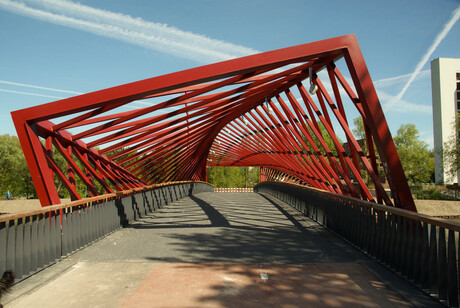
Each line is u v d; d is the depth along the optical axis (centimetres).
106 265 505
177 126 1211
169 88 621
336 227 764
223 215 1153
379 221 520
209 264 508
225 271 469
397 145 4862
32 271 459
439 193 3531
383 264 495
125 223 923
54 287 407
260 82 841
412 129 4731
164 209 1396
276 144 1600
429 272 371
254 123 1636
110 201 806
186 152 1975
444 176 5238
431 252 371
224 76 621
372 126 643
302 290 394
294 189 1434
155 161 1670
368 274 457
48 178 704
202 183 3272
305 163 1289
